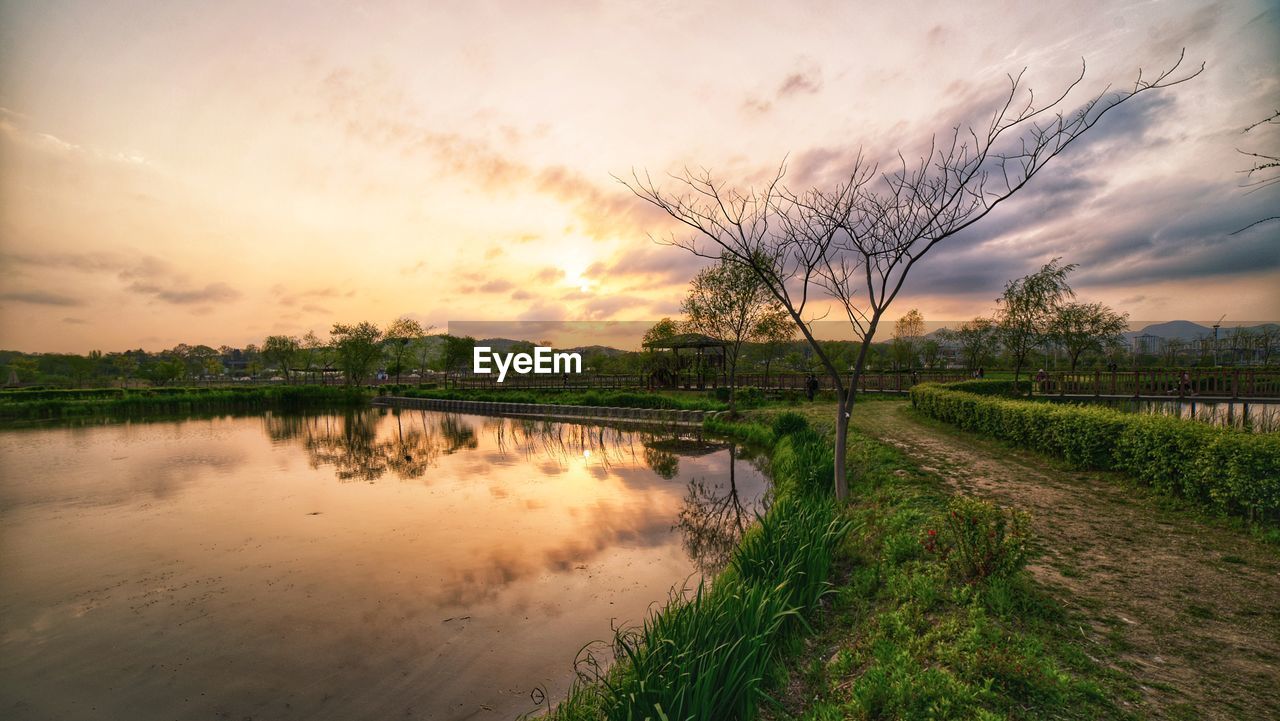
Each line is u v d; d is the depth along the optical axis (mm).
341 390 52469
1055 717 3307
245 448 22000
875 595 5453
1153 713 3322
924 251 8312
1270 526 6480
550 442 22641
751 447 19109
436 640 6148
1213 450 7188
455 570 8305
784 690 4137
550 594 7328
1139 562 5734
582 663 5547
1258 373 20516
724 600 4828
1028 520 5082
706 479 14477
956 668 3836
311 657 5840
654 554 8828
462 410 40969
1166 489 8094
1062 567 5629
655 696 3572
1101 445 9773
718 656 3953
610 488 13773
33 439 25125
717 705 3646
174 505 12633
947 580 5285
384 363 67188
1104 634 4289
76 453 20797
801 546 5844
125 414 39156
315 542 9797
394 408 44719
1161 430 8203
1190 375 21938
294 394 49875
